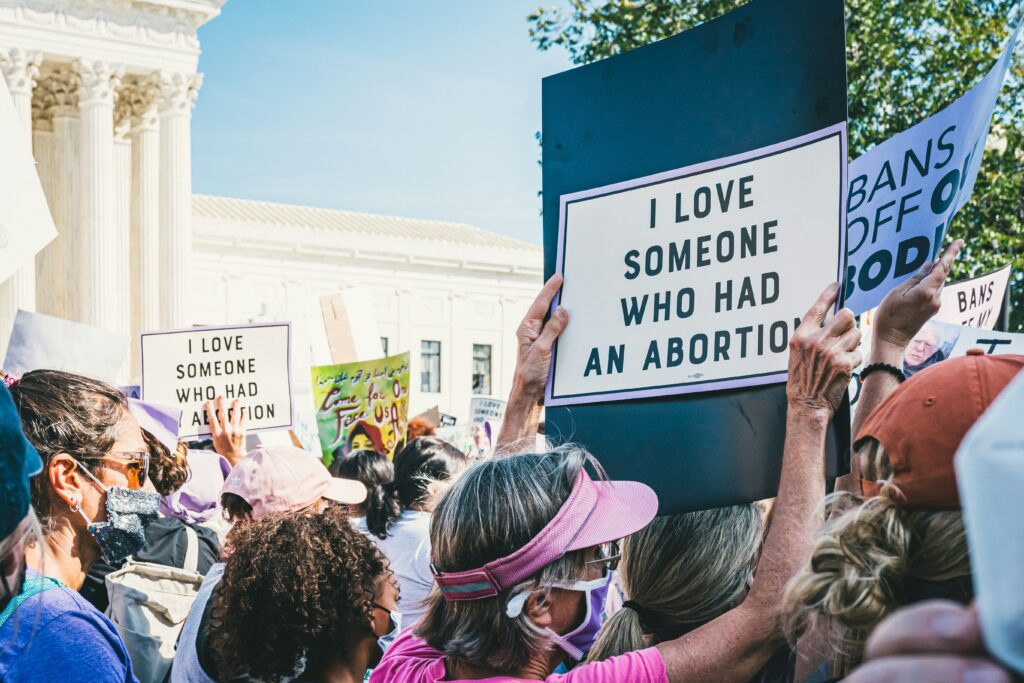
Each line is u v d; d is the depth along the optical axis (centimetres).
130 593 332
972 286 509
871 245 312
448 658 203
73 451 230
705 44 234
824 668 193
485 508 192
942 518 140
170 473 350
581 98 257
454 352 4628
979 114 275
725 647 183
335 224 4619
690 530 218
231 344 642
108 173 3609
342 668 251
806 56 214
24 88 3466
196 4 3725
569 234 255
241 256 4125
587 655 218
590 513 195
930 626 63
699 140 233
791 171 216
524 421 253
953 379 141
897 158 305
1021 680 59
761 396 215
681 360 229
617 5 1529
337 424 869
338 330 1096
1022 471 57
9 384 238
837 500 178
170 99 3728
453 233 4997
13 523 160
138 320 3734
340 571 247
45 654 180
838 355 190
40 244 326
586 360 246
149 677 325
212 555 372
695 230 232
